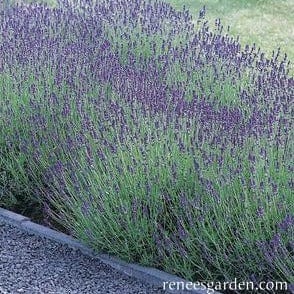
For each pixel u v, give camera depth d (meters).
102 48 7.12
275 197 4.44
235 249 4.40
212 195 4.46
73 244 4.96
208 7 12.31
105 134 5.21
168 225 4.77
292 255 4.31
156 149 4.91
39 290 4.41
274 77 6.28
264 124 5.16
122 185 4.78
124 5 8.48
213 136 4.97
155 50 7.32
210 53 7.09
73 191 5.00
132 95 5.57
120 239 4.78
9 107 5.92
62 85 6.10
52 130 5.70
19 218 5.38
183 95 5.72
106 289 4.45
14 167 5.75
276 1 12.31
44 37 7.45
